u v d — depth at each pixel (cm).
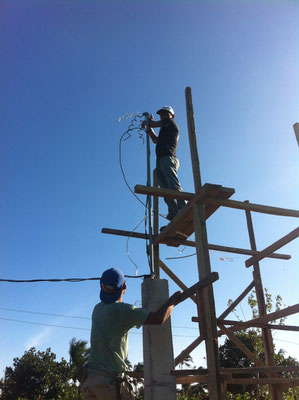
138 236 543
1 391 3203
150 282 436
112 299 328
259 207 467
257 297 619
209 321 374
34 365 3212
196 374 375
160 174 606
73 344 3156
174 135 614
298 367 352
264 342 594
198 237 425
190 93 507
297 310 474
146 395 387
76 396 1778
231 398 1382
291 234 459
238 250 612
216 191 430
